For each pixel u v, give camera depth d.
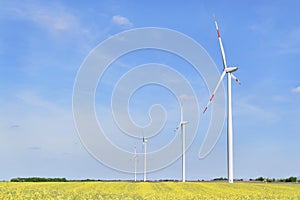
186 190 46.69
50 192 31.45
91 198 29.19
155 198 30.64
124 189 47.00
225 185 55.16
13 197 25.59
